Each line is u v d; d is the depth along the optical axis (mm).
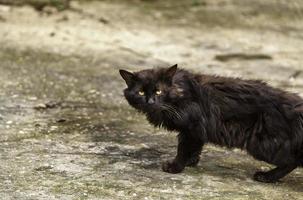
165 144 11461
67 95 14703
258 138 9438
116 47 19844
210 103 9617
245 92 9578
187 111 9562
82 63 17688
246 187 9453
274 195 9172
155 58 18984
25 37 20031
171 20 24406
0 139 11359
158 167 10148
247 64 19078
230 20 24969
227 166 10445
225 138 9656
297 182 9867
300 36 23344
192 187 9320
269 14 26000
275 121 9328
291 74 18031
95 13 24047
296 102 9492
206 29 23562
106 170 9883
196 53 20031
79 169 9867
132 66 17750
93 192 8969
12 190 8969
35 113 13172
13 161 10133
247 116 9500
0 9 22781
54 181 9336
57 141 11336
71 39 20281
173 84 9578
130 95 9875
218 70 18031
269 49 21094
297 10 26516
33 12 22922
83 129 12203
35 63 17312
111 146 11164
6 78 15742
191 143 9820
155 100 9539
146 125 12680
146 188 9188
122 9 25234
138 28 22750
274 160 9445
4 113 13008
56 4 23484
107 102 14352
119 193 8961
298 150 9438
